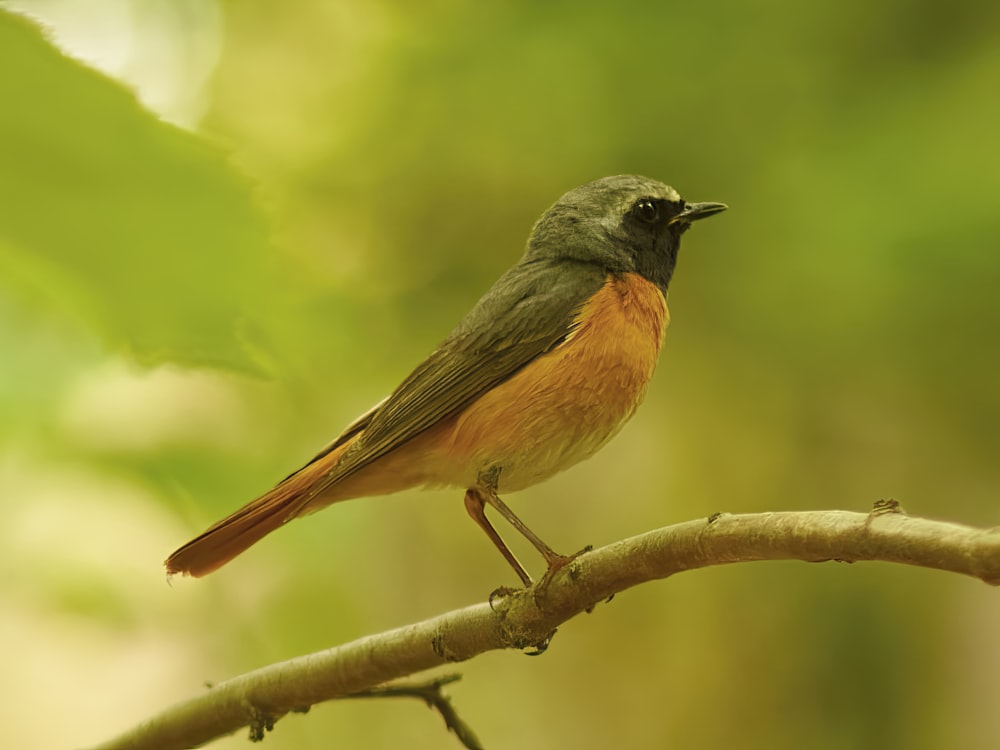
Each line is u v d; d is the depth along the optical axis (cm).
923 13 1212
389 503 1362
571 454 714
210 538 658
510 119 1233
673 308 1269
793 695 1317
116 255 188
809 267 1147
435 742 1333
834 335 1184
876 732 1305
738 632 1336
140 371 203
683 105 1223
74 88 182
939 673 1311
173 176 185
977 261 1080
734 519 438
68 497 743
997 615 1313
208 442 735
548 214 791
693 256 1226
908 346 1154
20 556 795
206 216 190
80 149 184
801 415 1305
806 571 1341
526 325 705
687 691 1336
